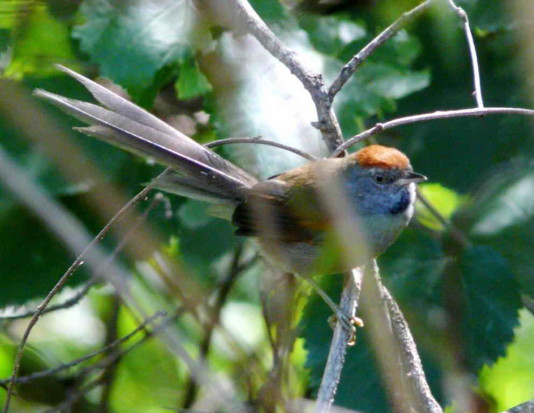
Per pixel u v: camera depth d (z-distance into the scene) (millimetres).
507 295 10773
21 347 8898
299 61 9367
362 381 10516
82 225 10953
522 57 11023
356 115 10859
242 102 10297
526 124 11711
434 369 10516
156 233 11344
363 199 10578
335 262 10211
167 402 13594
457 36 11734
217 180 9836
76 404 13281
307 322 11102
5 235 11336
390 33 9141
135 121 9461
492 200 11812
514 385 12898
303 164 10641
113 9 10328
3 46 11039
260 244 10969
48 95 8531
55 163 9648
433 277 11023
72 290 11547
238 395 11953
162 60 10141
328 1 11617
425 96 12047
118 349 12984
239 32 9938
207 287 12344
